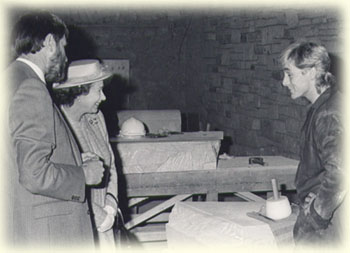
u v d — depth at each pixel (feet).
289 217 8.87
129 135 12.58
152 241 12.78
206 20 21.71
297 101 14.98
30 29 6.91
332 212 7.08
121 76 23.48
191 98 23.66
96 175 7.18
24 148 6.35
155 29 23.77
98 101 8.76
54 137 6.68
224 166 12.76
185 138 12.34
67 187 6.72
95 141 9.00
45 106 6.56
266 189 12.58
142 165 12.15
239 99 19.02
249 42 18.04
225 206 9.68
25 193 6.70
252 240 8.29
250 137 18.25
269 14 16.48
